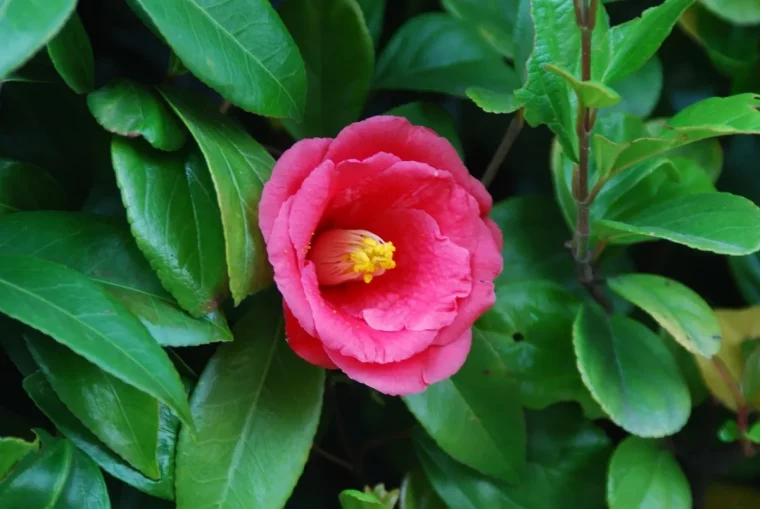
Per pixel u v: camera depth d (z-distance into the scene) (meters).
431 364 0.76
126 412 0.74
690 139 0.75
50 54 0.74
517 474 0.81
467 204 0.77
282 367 0.78
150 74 0.83
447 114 0.84
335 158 0.76
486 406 0.81
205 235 0.75
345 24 0.80
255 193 0.76
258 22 0.76
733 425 0.81
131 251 0.76
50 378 0.74
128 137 0.75
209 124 0.76
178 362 0.77
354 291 0.78
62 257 0.75
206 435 0.76
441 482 0.82
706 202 0.78
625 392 0.80
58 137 0.80
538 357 0.82
